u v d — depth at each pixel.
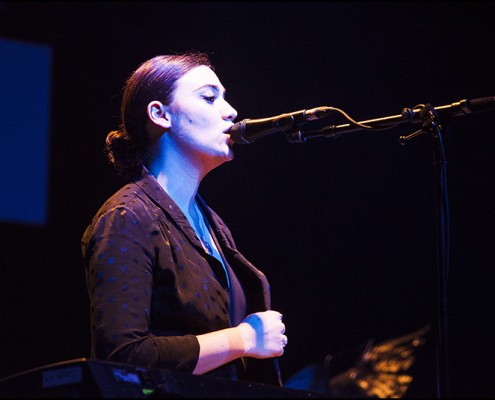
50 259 6.81
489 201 7.37
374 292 7.70
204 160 3.60
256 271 3.60
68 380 2.32
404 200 7.71
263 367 3.40
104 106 7.10
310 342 7.54
